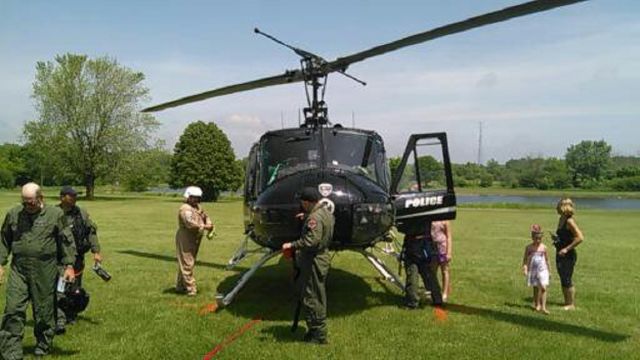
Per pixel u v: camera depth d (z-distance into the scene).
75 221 6.62
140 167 52.88
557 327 6.89
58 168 52.00
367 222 6.83
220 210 38.31
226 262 12.62
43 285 5.45
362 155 7.96
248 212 8.34
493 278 10.66
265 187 7.84
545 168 111.50
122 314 7.42
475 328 6.80
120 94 51.72
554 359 5.61
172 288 9.27
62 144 50.38
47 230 5.45
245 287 9.40
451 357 5.66
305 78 8.58
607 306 8.20
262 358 5.61
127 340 6.20
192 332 6.56
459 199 73.94
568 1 5.31
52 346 5.92
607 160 115.19
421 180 7.76
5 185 84.62
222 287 9.42
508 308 7.95
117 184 55.88
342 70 8.41
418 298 7.84
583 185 107.94
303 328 6.74
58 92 50.28
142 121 53.03
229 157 64.31
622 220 30.89
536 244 7.83
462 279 10.54
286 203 6.84
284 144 7.99
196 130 63.66
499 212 38.59
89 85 51.41
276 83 9.06
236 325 6.89
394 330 6.66
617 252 15.49
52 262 5.51
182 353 5.75
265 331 6.62
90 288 9.25
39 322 5.50
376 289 9.28
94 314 7.40
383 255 13.80
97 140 51.62
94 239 6.86
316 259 6.05
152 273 10.82
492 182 108.44
